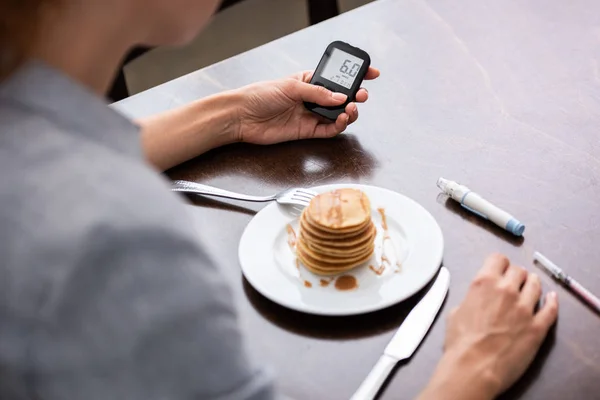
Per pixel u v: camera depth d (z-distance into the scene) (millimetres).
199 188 1212
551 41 1447
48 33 753
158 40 829
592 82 1355
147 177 745
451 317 994
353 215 1071
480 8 1536
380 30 1507
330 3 2350
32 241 705
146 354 729
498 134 1273
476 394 922
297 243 1103
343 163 1250
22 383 733
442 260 1092
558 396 948
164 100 1396
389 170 1230
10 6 730
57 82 743
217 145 1290
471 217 1145
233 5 2830
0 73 745
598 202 1150
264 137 1289
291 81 1287
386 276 1069
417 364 987
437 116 1317
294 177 1235
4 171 718
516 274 1016
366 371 987
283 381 981
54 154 725
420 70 1410
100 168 727
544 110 1310
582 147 1237
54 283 702
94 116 755
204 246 752
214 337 746
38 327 710
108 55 795
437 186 1192
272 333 1028
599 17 1493
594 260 1077
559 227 1120
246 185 1227
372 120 1320
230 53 2668
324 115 1284
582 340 992
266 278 1069
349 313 1019
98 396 735
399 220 1129
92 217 705
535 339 969
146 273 716
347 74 1316
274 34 2729
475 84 1371
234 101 1286
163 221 724
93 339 717
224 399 763
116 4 768
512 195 1171
